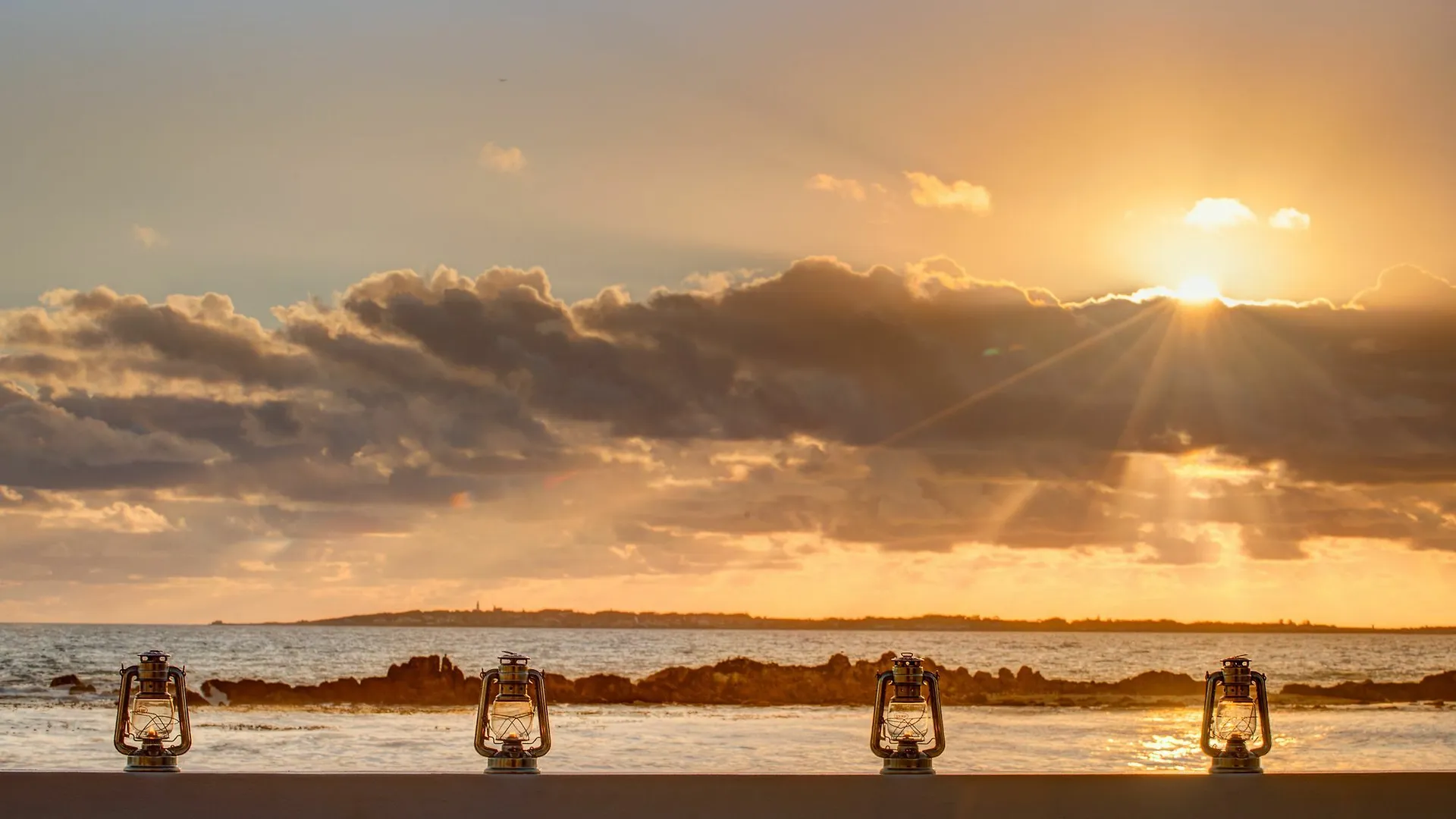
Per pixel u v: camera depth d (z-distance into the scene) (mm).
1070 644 157000
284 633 152875
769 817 5574
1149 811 5754
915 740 6023
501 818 5477
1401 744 26594
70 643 104875
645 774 5562
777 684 45906
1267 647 148625
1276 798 5820
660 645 134125
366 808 5418
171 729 6059
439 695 40531
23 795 5273
